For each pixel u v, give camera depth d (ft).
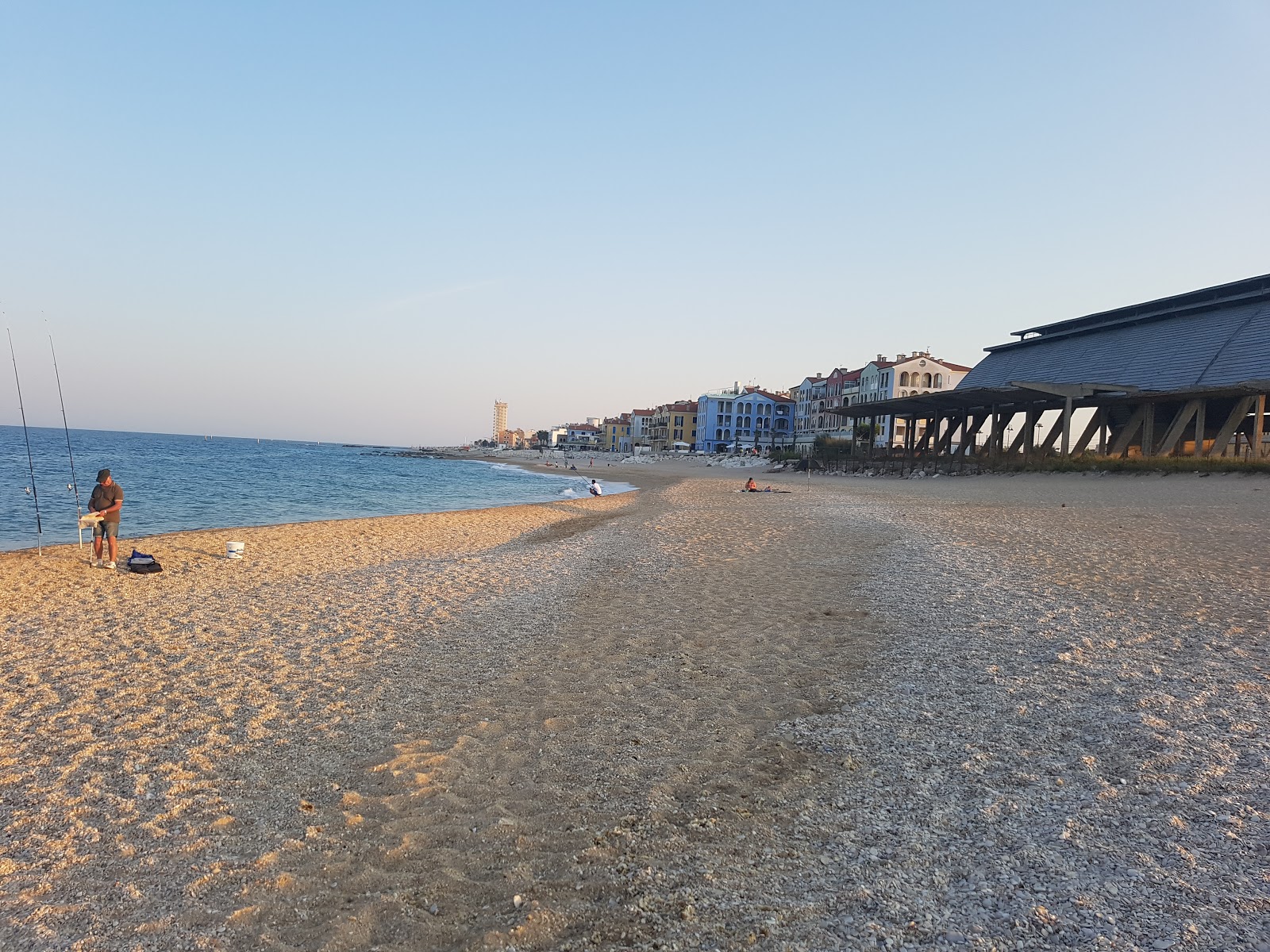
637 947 9.77
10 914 11.49
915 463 158.71
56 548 53.93
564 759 16.62
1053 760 14.49
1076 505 72.74
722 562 43.70
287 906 11.52
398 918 11.03
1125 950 8.79
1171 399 109.70
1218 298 131.44
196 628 30.09
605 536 61.36
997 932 9.39
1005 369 178.40
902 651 23.02
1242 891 9.78
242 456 318.65
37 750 17.94
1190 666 19.70
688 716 18.89
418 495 134.41
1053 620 25.43
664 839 12.79
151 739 18.60
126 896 11.91
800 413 360.07
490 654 25.76
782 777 14.94
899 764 15.01
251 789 15.75
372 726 19.26
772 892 10.82
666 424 437.99
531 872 12.09
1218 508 62.59
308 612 33.04
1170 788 12.90
